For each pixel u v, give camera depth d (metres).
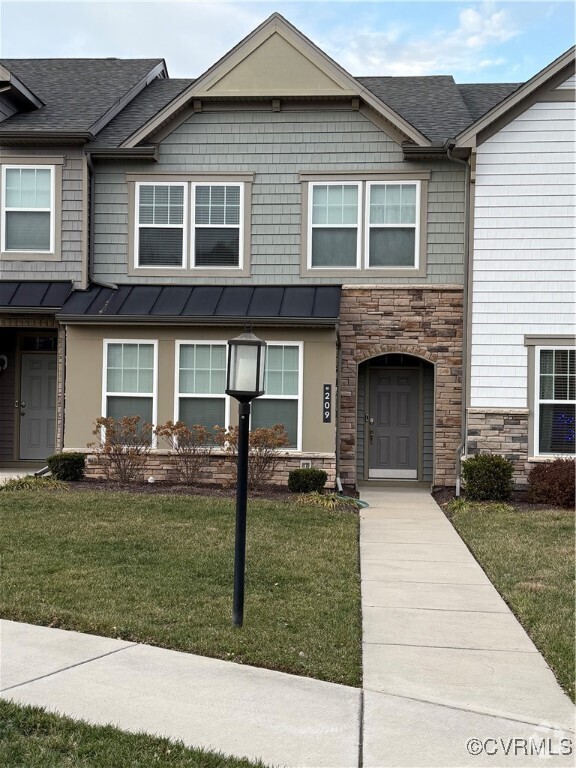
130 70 19.28
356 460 15.80
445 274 15.39
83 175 15.52
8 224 15.68
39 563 8.45
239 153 15.76
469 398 14.62
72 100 17.17
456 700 5.50
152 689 5.44
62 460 14.16
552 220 14.45
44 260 15.58
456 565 9.40
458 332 15.33
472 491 13.64
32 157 15.56
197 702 5.26
